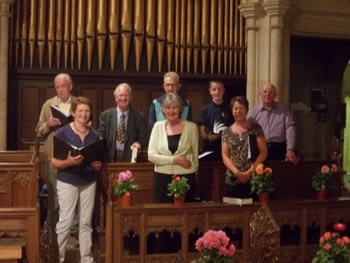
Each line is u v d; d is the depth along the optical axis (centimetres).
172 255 506
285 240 609
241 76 873
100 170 552
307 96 948
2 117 771
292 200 556
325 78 961
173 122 534
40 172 615
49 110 635
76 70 819
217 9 861
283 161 645
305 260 544
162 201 532
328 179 570
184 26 850
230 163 543
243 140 550
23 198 568
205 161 621
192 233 548
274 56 848
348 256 390
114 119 593
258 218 439
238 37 872
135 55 841
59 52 812
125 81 843
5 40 768
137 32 831
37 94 818
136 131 601
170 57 848
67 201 523
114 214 493
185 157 526
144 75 841
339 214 559
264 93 667
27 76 810
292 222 539
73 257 587
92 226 597
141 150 611
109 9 827
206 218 510
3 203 564
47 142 625
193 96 866
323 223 552
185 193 512
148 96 853
